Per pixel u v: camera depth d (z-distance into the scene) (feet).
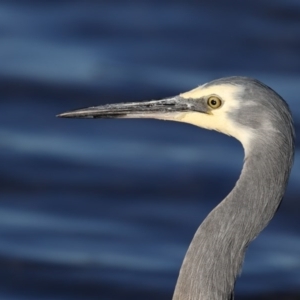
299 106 64.54
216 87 30.94
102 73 69.82
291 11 78.28
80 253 53.62
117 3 79.82
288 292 50.34
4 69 70.03
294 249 53.78
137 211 57.00
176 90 67.46
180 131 63.82
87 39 74.95
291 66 70.79
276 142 29.76
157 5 79.66
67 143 62.69
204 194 58.03
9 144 62.44
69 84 68.49
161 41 74.49
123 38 74.90
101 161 61.00
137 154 61.72
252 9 78.95
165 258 53.16
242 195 29.73
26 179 59.52
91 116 32.71
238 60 71.87
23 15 78.02
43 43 74.18
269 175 29.68
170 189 58.80
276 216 55.98
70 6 79.20
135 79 68.90
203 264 29.53
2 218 56.24
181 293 29.71
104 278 51.60
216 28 76.28
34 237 54.80
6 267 52.31
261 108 30.04
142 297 49.98
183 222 55.93
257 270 52.29
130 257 53.36
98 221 56.34
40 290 50.75
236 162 60.54
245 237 29.60
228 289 29.58
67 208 57.26
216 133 63.31
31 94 67.62
